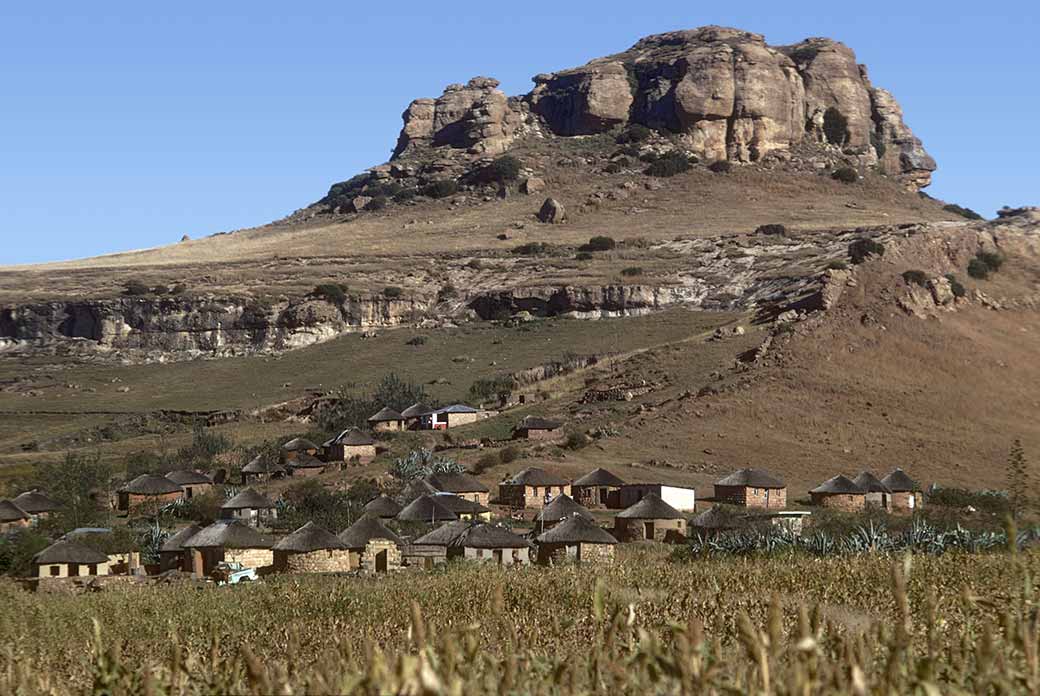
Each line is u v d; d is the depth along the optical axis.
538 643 15.62
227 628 27.64
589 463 96.69
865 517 72.50
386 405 124.06
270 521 79.31
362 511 77.81
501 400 126.31
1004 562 23.53
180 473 94.75
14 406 146.50
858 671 7.88
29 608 34.06
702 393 114.25
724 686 8.02
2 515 82.06
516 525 77.25
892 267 138.62
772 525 65.44
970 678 8.83
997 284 143.25
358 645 20.84
